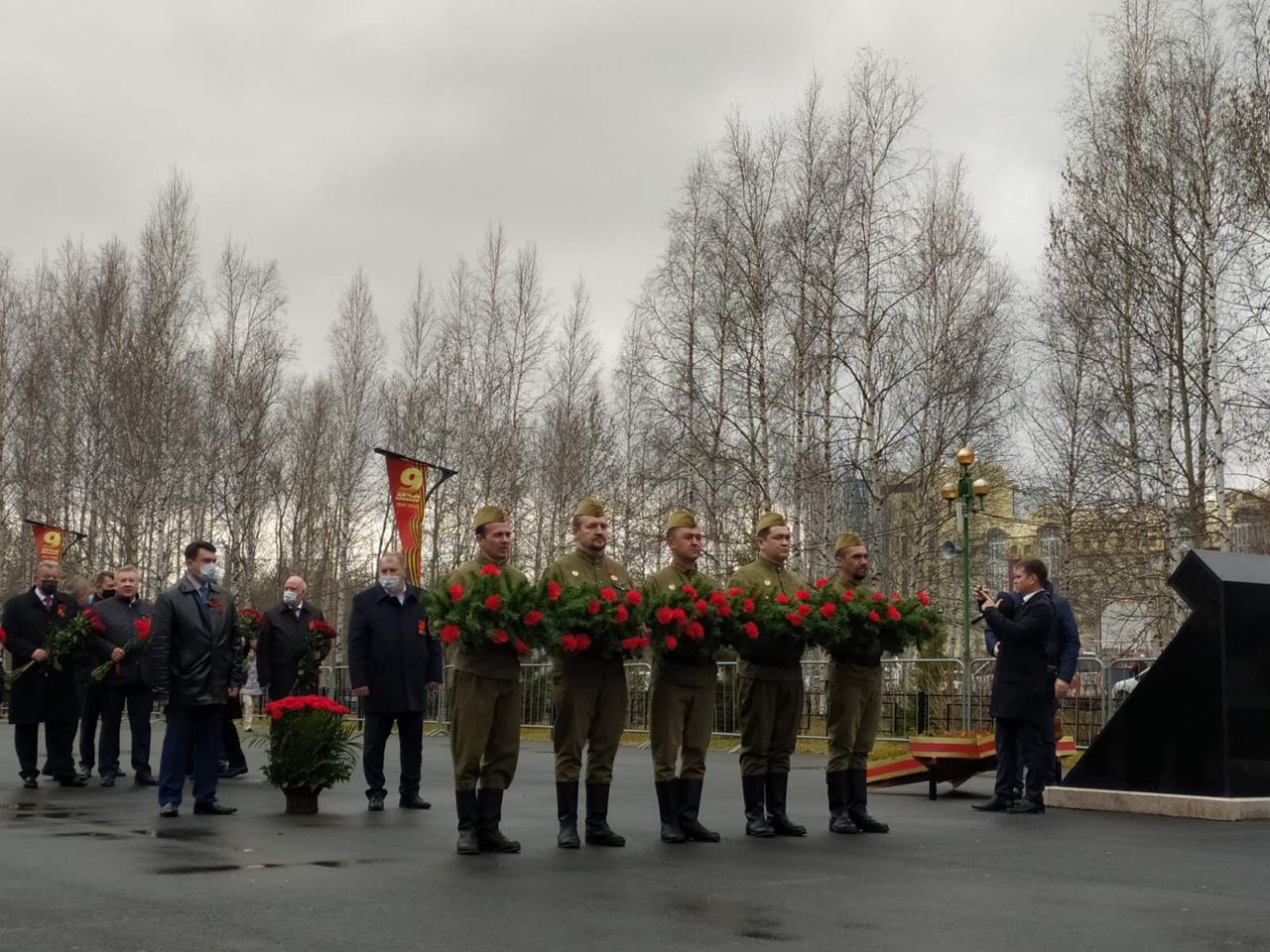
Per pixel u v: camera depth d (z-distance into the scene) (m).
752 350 31.61
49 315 51.12
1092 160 28.36
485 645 8.80
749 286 31.31
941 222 33.50
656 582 9.58
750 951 5.70
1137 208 26.95
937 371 31.83
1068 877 7.85
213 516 48.38
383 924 6.21
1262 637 11.62
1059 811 11.92
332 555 54.38
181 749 11.02
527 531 48.12
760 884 7.48
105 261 47.38
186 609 11.06
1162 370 27.11
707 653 9.49
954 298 32.72
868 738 10.23
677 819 9.47
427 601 8.85
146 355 43.03
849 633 9.84
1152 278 26.48
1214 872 8.09
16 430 49.09
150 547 42.25
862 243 30.03
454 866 8.12
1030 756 11.79
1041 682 11.83
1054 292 30.16
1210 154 26.38
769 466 30.94
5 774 15.85
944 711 19.58
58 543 30.72
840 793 10.15
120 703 14.65
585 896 7.01
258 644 15.73
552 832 10.00
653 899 6.94
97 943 5.75
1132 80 27.83
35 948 5.65
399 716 11.82
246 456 46.75
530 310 45.09
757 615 9.67
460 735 8.74
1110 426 29.02
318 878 7.59
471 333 45.53
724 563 31.98
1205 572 11.55
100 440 45.38
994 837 9.82
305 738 11.07
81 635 14.26
